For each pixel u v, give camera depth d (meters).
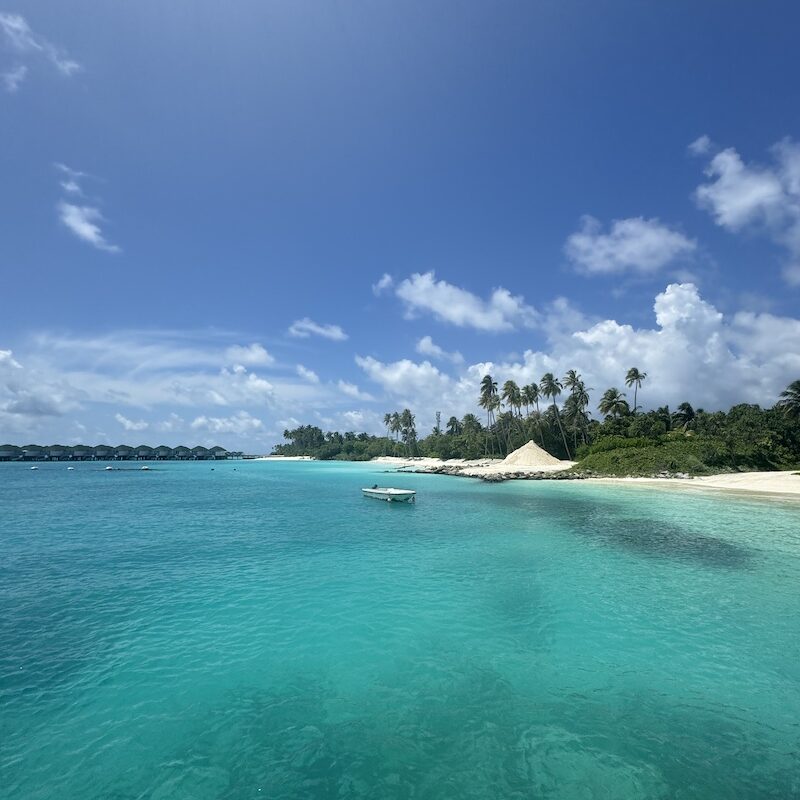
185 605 14.78
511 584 16.86
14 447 173.50
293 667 10.82
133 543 24.05
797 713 9.20
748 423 76.06
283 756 7.86
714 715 9.09
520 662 11.08
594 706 9.34
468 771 7.52
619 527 27.61
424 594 15.77
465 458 126.50
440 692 9.82
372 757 7.83
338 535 25.94
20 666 10.87
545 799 6.95
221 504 40.84
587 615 13.94
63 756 7.86
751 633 12.71
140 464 156.25
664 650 11.72
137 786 7.21
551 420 103.38
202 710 9.16
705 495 42.84
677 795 7.08
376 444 175.75
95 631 12.83
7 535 26.22
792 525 27.92
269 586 16.69
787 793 7.16
